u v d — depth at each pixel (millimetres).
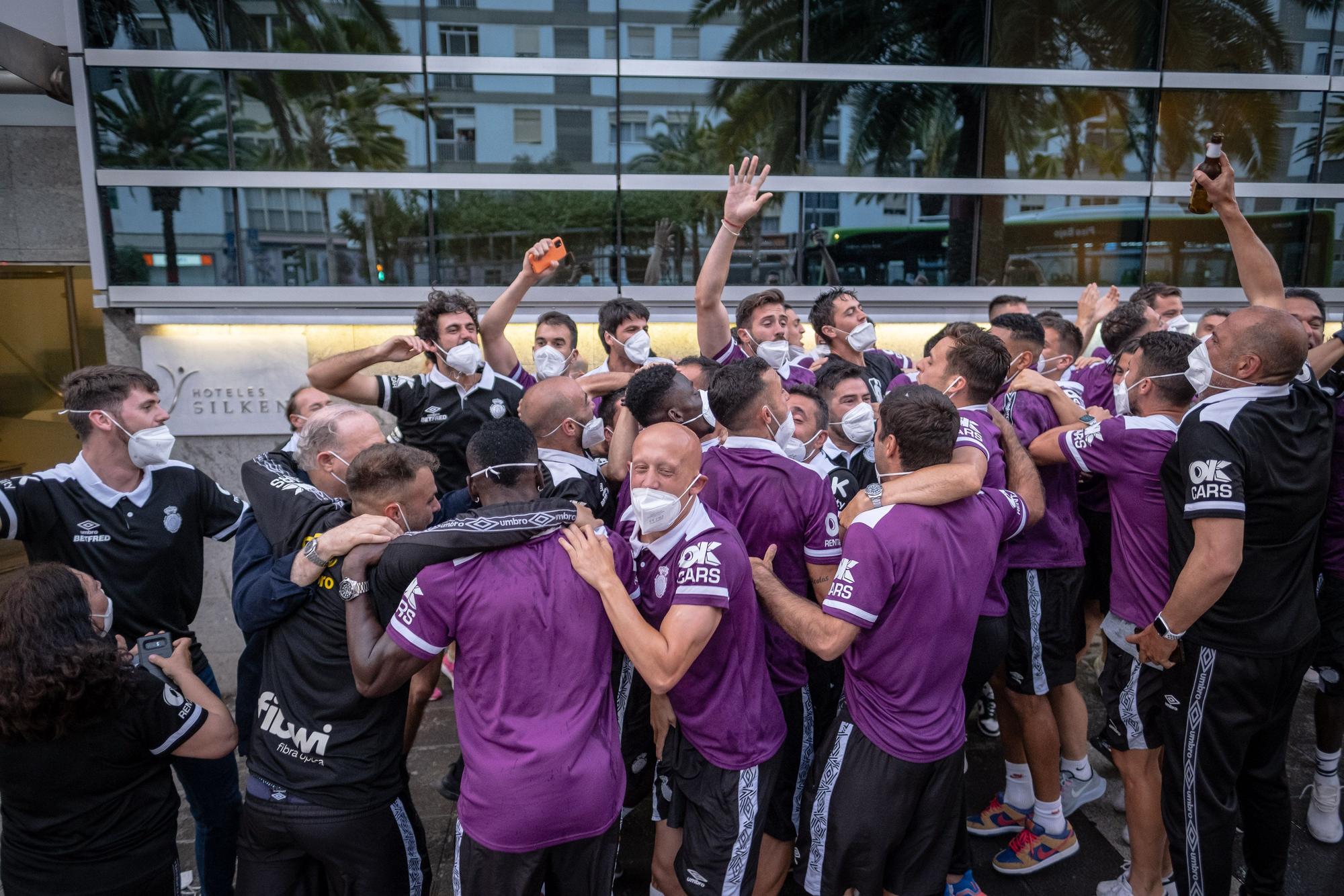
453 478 3879
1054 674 3133
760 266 5320
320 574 2143
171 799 2197
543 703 1983
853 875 2352
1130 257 5555
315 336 4902
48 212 5277
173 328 4820
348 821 2152
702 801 2287
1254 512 2383
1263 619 2432
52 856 2023
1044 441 3035
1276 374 2371
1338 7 5418
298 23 4777
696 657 2033
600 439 3154
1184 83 5406
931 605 2195
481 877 1991
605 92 5062
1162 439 2713
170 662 2307
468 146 5000
